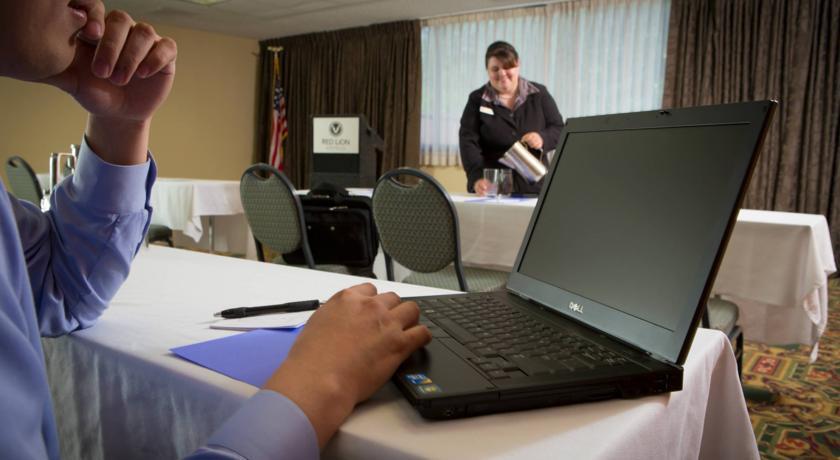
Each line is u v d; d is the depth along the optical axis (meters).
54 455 0.38
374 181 3.75
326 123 3.56
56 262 0.63
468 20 6.29
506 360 0.50
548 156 3.41
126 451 0.60
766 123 0.49
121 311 0.75
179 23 7.15
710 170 0.53
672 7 5.12
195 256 1.19
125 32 0.51
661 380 0.49
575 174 0.73
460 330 0.59
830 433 1.91
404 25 6.68
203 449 0.35
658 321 0.52
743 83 4.89
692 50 5.08
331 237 2.60
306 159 7.74
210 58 7.73
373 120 7.02
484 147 3.52
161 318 0.72
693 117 0.57
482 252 2.38
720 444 0.70
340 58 7.27
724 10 4.91
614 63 5.54
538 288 0.72
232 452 0.35
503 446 0.39
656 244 0.56
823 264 1.86
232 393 0.49
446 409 0.43
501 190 2.75
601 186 0.68
